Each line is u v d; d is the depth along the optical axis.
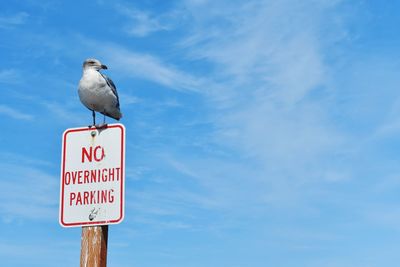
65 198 5.07
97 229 4.89
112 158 5.09
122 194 4.96
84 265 4.78
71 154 5.20
